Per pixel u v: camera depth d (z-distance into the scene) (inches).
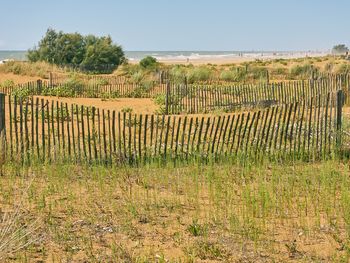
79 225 300.8
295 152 486.0
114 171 421.1
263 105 864.9
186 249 264.7
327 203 337.4
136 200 349.1
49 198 354.9
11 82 1282.0
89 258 254.4
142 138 585.0
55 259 252.8
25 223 295.3
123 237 283.3
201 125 474.3
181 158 469.7
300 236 285.3
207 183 398.6
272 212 323.3
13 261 247.3
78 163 458.0
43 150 461.7
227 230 292.7
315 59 2519.7
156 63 2146.9
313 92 900.6
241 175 416.5
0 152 448.1
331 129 497.7
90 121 713.0
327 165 431.8
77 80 1278.3
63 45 2324.1
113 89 1203.9
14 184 388.8
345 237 282.0
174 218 314.5
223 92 917.8
